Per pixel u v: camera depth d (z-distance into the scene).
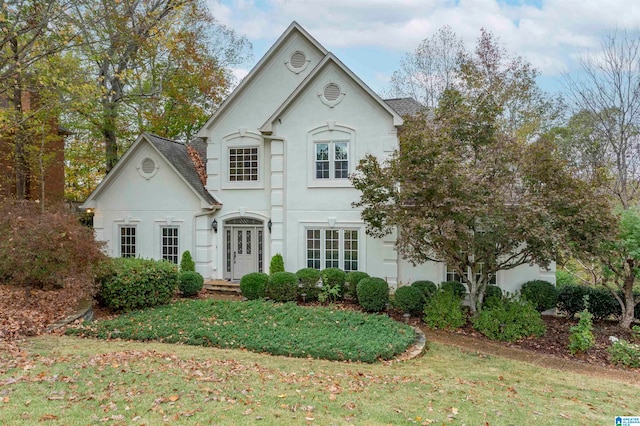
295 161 16.47
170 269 13.39
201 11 25.03
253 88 17.80
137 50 21.44
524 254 12.30
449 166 10.80
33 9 13.04
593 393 7.63
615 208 13.34
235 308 12.41
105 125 23.22
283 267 16.11
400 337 10.02
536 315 11.65
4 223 11.19
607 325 12.84
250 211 17.45
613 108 20.98
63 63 15.87
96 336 9.52
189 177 17.89
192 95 28.08
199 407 5.27
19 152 19.05
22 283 12.10
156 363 7.29
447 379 7.76
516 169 11.92
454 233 10.84
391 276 15.27
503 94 26.17
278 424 4.91
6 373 6.20
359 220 15.71
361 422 5.21
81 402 5.23
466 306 13.70
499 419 5.75
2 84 13.98
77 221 12.60
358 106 15.75
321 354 8.69
